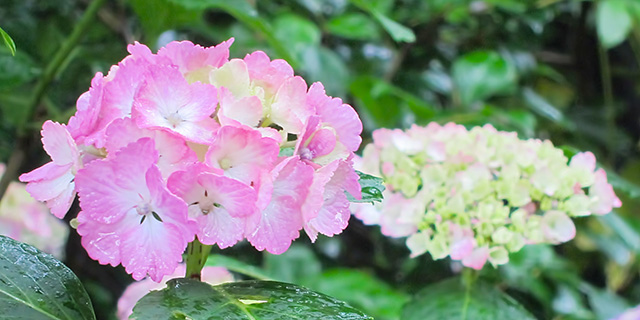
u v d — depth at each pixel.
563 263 1.89
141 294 1.32
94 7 1.30
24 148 1.33
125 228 0.90
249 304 0.93
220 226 0.91
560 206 1.14
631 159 2.46
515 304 1.16
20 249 0.96
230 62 0.94
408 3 2.07
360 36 1.88
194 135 0.91
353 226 2.06
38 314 0.94
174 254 0.90
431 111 1.74
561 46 2.63
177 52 0.94
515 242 1.13
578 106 2.53
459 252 1.12
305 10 2.06
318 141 0.95
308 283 1.54
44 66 1.63
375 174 1.19
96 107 0.91
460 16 2.05
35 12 1.81
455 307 1.15
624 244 1.85
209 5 1.25
